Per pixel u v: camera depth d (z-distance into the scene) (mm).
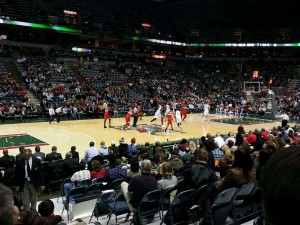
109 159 9180
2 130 19172
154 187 5094
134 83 35438
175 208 4730
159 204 5461
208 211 4453
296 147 599
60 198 8109
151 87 35625
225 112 31000
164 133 18953
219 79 43844
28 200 6637
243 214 5445
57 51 36281
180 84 39750
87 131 19234
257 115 29250
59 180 8586
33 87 27422
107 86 32219
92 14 41906
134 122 20969
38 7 36281
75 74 33281
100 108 26062
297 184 524
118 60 39969
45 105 24859
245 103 32531
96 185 6410
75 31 37188
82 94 28328
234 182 4367
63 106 24750
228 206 4484
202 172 4281
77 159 9023
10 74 28453
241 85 41906
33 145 15039
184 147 10461
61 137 17156
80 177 7348
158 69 42281
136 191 5016
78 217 5953
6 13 32406
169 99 34000
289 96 37375
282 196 535
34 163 6621
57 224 3781
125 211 5898
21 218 3248
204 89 40469
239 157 4414
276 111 29672
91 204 6074
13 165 9047
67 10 39094
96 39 43031
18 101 24141
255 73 43000
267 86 41250
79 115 25203
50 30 35719
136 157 8625
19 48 34125
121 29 41969
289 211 528
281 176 546
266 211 565
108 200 5918
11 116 22609
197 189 4316
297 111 29312
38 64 31297
